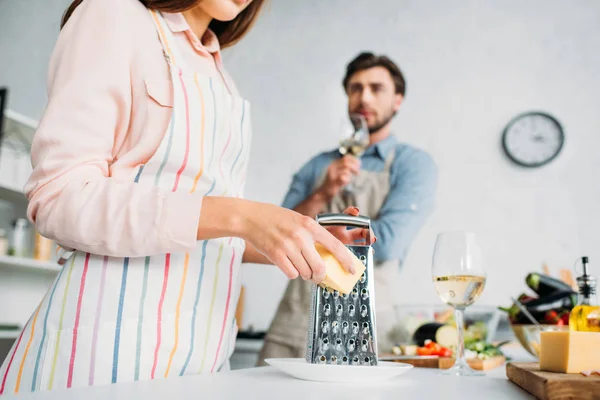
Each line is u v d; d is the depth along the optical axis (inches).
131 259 29.9
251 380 26.9
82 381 28.0
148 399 19.1
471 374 34.1
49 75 31.3
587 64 115.5
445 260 36.0
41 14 148.5
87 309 28.8
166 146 31.7
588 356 26.6
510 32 121.7
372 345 29.6
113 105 30.1
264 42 137.9
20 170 114.1
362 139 104.7
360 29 131.3
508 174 115.2
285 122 131.8
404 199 116.5
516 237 112.1
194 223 26.3
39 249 113.3
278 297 122.3
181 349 30.6
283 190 128.0
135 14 32.9
